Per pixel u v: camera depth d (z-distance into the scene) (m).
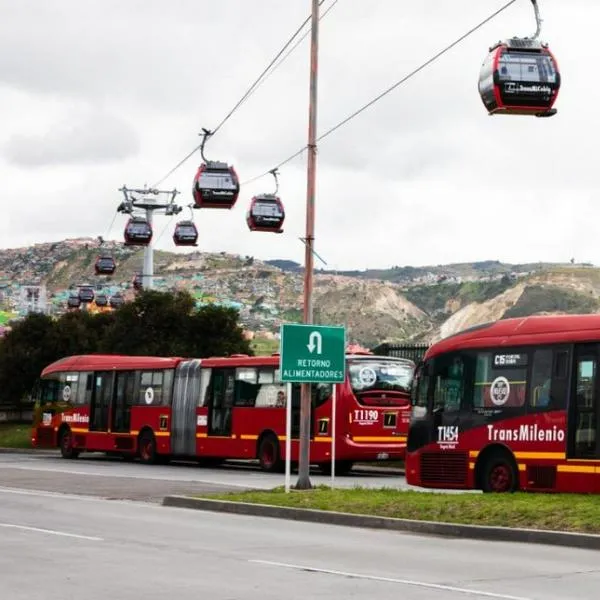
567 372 41.47
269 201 68.19
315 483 52.19
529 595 20.77
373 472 65.50
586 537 28.91
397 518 33.47
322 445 60.53
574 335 41.53
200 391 69.50
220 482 52.97
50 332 132.12
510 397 43.44
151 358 75.25
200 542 29.14
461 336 46.09
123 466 70.31
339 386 60.44
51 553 26.31
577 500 33.91
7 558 25.34
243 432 65.50
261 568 24.11
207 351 108.38
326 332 44.12
